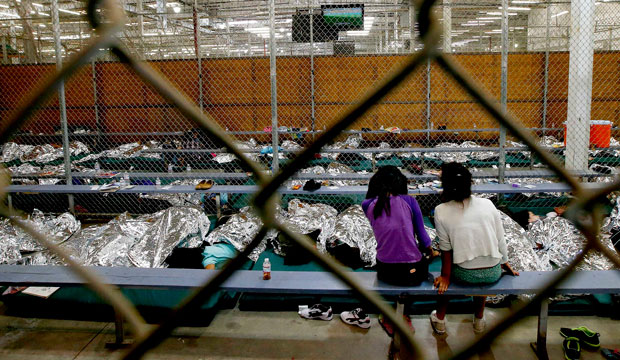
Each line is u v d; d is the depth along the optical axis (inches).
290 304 157.6
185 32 760.3
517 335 138.6
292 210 226.1
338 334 142.6
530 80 474.0
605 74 469.4
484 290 123.6
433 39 39.8
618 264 65.7
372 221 130.7
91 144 481.4
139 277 138.2
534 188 221.0
